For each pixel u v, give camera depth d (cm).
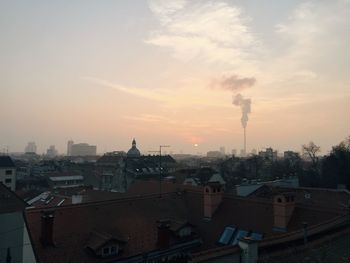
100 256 2442
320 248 1800
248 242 1681
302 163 13425
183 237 2942
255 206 3038
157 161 12612
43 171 16112
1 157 10800
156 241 2780
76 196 4931
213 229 3073
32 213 2595
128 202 3142
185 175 9406
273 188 4569
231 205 3192
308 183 9150
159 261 2689
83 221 2700
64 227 2577
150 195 3397
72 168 15050
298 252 1762
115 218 2866
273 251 1755
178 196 3556
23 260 2536
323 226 2103
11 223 3253
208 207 3231
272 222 2811
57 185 12550
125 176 10825
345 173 8400
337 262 1609
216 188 3269
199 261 1595
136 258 2569
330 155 9038
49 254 2333
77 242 2506
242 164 14012
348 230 2152
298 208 2798
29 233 2434
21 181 12488
